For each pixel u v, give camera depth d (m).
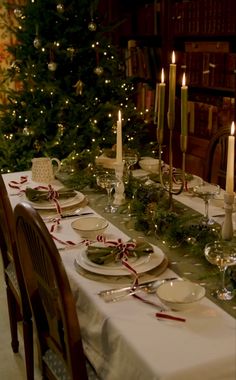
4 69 4.52
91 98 3.93
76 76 3.95
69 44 3.84
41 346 1.70
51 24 3.80
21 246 1.59
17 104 4.04
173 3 4.01
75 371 1.44
